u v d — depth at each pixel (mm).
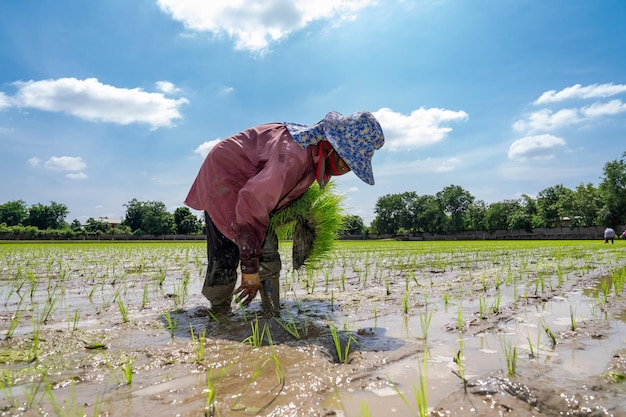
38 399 1751
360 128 3111
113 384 1917
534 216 82938
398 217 113938
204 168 3305
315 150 3188
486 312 3637
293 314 3633
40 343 2703
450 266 8695
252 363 2176
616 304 3881
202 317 3568
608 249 15836
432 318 3436
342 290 5238
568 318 3334
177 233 105688
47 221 108500
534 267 7988
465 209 102812
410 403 1666
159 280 6402
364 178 3031
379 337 2809
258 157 3135
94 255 14984
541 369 2068
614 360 2186
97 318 3586
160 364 2199
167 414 1560
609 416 1536
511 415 1546
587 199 68188
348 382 1911
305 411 1574
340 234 4332
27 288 5656
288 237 4023
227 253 3385
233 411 1581
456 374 2020
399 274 7203
